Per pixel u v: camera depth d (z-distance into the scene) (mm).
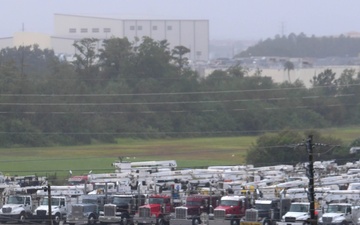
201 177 188375
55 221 169375
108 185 183125
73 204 169875
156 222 163875
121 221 165750
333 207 155750
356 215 155000
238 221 161000
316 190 164750
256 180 187375
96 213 169125
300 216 152875
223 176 189250
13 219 171375
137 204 168750
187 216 162000
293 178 182250
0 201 186000
